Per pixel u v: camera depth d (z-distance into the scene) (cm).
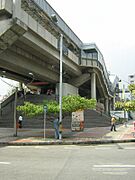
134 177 805
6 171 902
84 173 862
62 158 1212
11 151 1518
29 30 2883
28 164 1043
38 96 4525
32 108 2298
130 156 1266
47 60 3928
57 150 1565
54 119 2425
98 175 832
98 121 3984
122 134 2652
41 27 3139
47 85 5412
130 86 2780
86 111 4184
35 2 3022
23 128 3447
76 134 2650
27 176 820
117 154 1345
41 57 3744
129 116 7419
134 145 1853
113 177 805
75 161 1116
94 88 5225
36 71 3953
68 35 4406
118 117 5603
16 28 2467
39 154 1371
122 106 2644
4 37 2473
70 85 4856
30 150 1571
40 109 2283
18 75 4531
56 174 847
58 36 3850
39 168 953
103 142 2038
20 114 3634
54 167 973
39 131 2991
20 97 4481
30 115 2350
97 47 5425
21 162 1095
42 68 4131
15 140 2072
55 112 2295
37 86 5541
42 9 3231
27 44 3086
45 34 3259
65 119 3638
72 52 4506
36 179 779
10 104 4297
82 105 2306
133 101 2616
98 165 1012
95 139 2144
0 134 2591
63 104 2309
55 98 4309
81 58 4994
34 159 1184
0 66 3497
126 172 877
